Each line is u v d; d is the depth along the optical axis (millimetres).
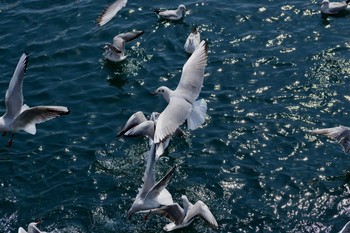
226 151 25812
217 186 24234
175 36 33375
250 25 33719
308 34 32812
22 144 26844
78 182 24828
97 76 30906
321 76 29797
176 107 17594
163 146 17156
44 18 34969
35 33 33938
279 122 27141
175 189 24172
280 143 26109
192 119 17766
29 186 24828
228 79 30000
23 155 26234
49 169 25547
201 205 21578
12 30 34219
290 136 26422
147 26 34188
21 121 20516
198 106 18078
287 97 28609
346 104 28047
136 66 31422
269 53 31609
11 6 36031
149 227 22719
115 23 34562
